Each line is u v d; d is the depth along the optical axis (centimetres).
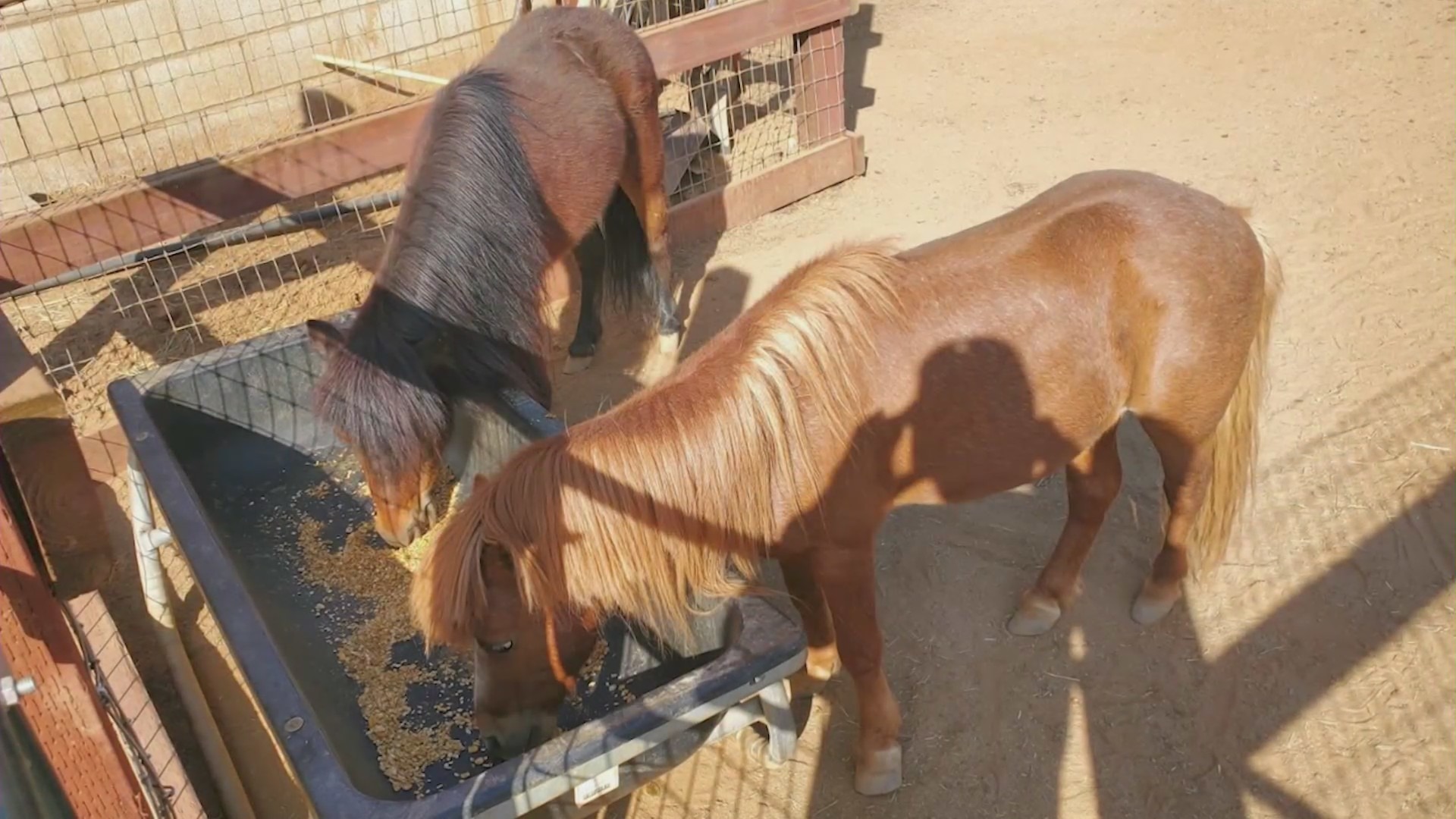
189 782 272
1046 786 282
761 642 235
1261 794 274
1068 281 256
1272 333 444
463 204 351
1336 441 385
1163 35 783
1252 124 632
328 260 565
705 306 512
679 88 741
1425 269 477
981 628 330
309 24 669
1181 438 288
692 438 227
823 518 245
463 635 212
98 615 319
